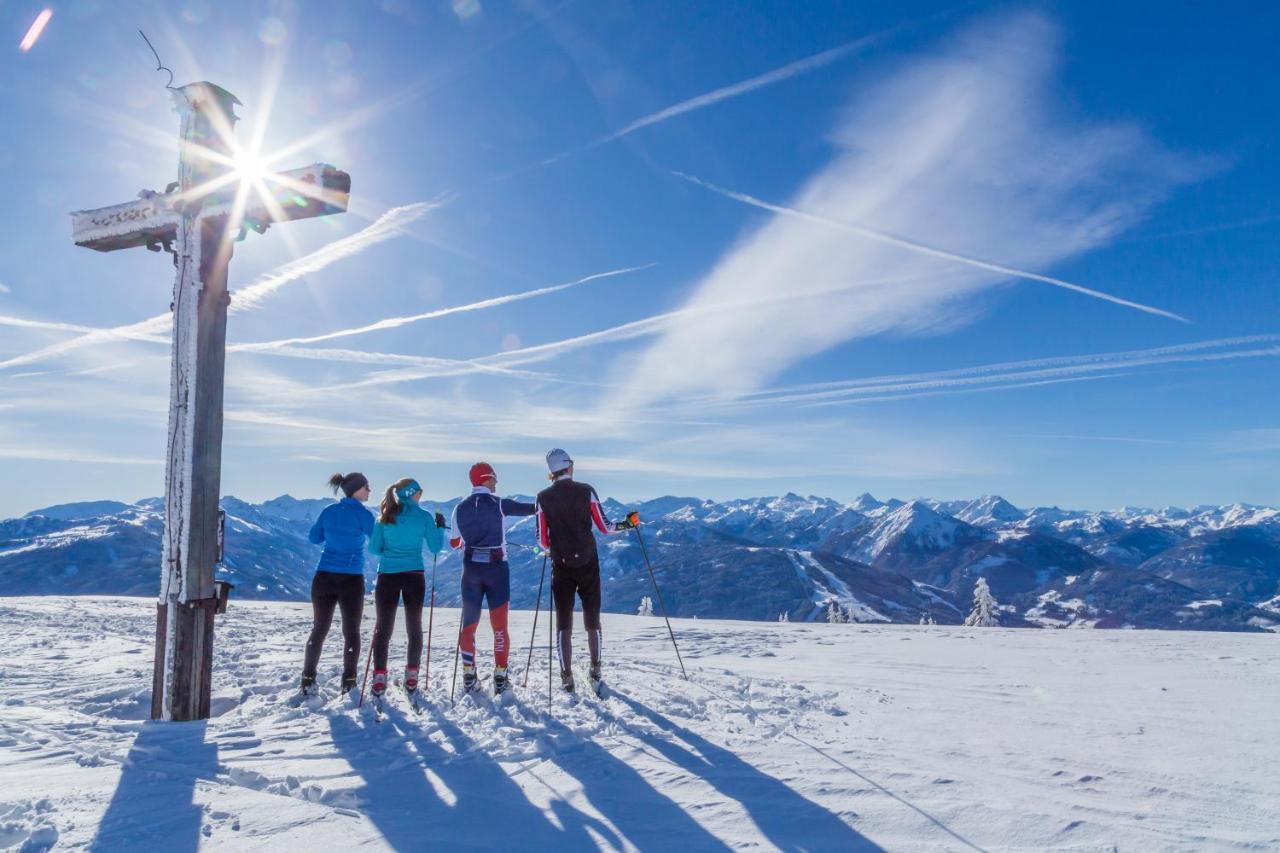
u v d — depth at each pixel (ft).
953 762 12.33
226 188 17.90
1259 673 22.91
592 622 18.78
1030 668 24.08
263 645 29.53
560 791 11.05
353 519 19.01
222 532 17.87
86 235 19.47
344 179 17.70
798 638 34.81
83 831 9.38
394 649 28.89
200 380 17.88
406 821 9.86
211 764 12.58
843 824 9.48
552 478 19.38
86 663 24.13
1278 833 9.04
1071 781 11.21
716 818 9.80
